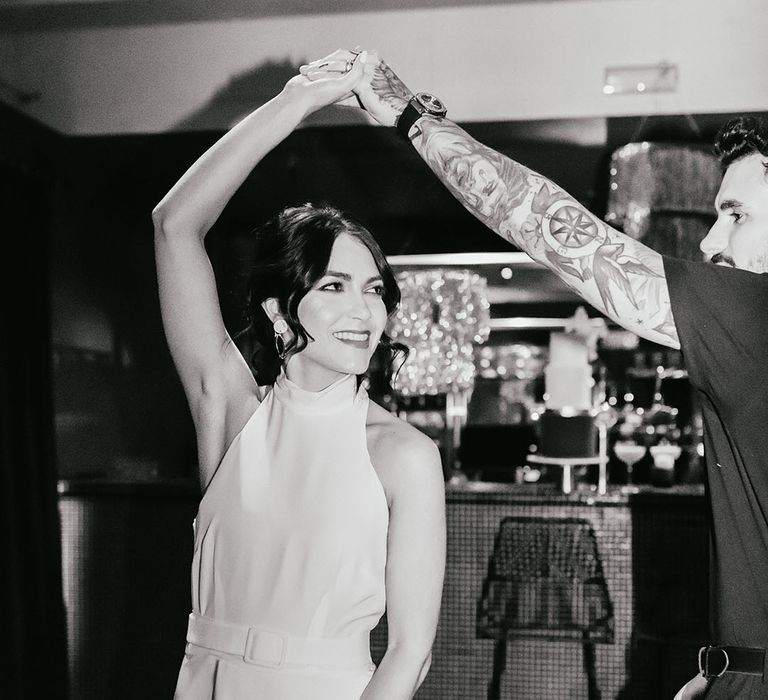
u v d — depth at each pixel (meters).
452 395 4.97
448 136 1.31
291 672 1.42
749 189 1.29
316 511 1.47
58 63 4.67
